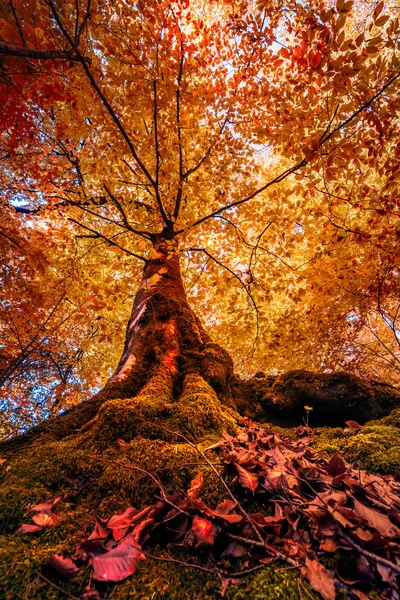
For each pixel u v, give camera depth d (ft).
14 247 13.91
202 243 22.86
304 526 4.05
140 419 6.96
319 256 16.80
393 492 4.73
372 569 3.31
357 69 9.46
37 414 29.71
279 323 19.26
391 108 10.73
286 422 10.61
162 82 14.29
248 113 17.06
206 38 15.85
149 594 3.23
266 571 3.43
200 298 23.15
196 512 4.31
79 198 19.19
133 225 22.02
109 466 5.67
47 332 17.17
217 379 9.90
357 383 10.21
